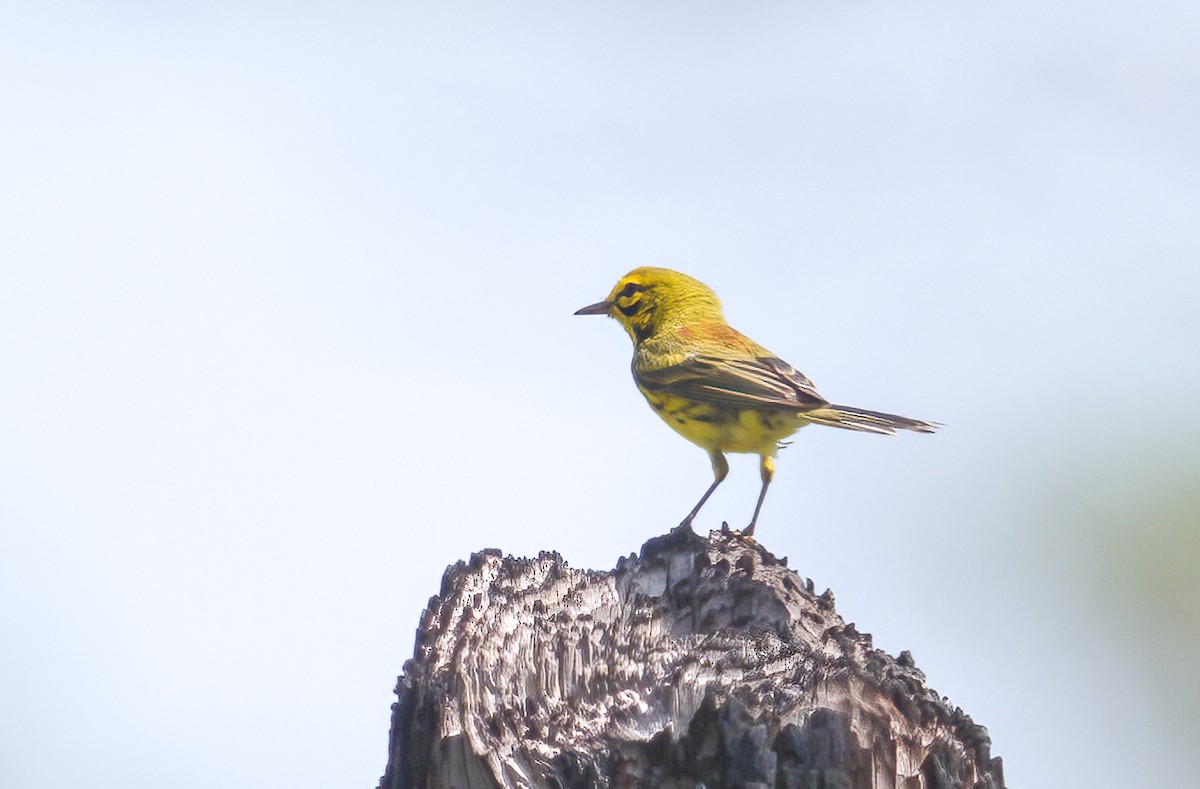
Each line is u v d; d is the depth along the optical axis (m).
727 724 10.17
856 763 10.14
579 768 10.34
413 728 10.89
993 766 10.82
